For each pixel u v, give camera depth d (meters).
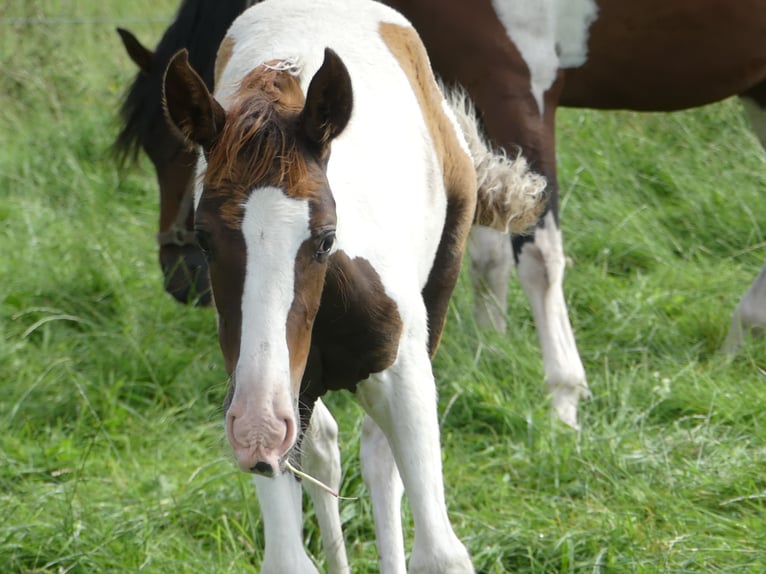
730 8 7.82
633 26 7.71
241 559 5.89
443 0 7.42
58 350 8.46
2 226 10.34
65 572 5.74
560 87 7.70
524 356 7.91
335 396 7.41
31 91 12.66
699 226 9.87
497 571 5.66
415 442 4.80
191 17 7.60
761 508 6.07
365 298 4.57
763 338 8.09
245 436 3.82
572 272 9.11
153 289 9.30
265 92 4.27
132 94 7.87
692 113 11.24
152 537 6.07
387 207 4.76
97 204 10.70
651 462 6.57
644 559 5.64
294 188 3.99
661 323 8.48
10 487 6.79
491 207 5.79
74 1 14.53
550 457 6.66
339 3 5.45
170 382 8.10
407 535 6.07
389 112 5.04
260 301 3.92
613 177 10.49
